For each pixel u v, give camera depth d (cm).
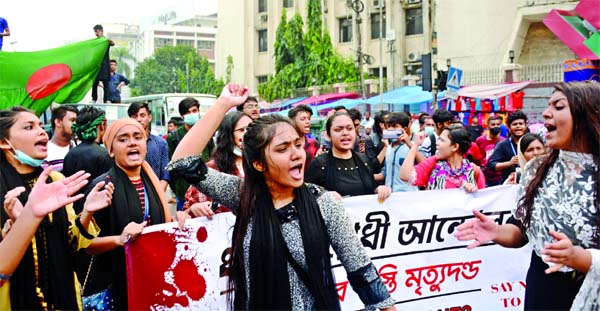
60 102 730
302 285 256
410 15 3591
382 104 2634
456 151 521
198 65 7962
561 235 263
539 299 304
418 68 3575
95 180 370
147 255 337
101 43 752
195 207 351
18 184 325
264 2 4575
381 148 799
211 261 349
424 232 441
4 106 698
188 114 725
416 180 526
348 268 270
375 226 427
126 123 374
